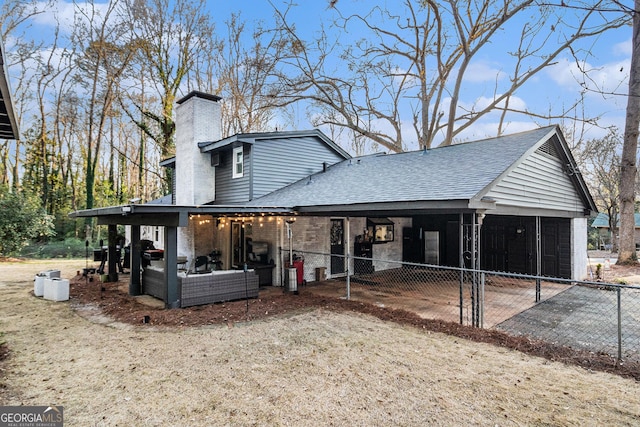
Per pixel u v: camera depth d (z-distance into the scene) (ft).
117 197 94.99
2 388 12.62
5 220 55.42
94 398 12.00
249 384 13.05
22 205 58.44
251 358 15.52
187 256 40.83
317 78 69.05
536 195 28.84
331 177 38.37
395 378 13.53
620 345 15.21
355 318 22.02
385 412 11.14
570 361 15.10
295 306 24.88
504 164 23.81
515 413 11.04
